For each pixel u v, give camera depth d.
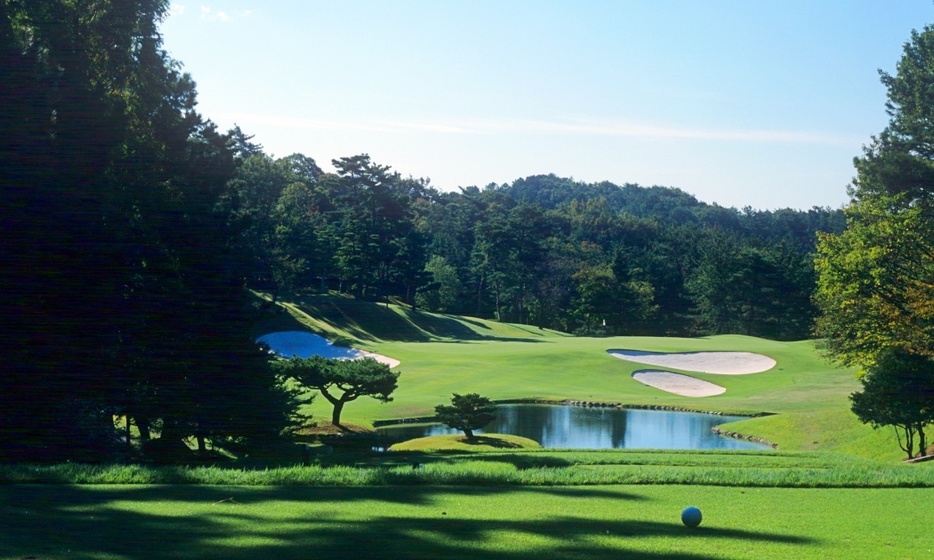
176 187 27.83
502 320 124.75
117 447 24.48
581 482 13.80
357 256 96.12
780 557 8.50
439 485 13.01
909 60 46.41
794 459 22.78
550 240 136.75
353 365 41.31
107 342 24.00
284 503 10.77
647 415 51.41
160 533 8.66
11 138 22.17
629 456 23.53
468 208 157.62
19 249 22.16
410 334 88.62
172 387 25.09
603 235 157.38
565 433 44.09
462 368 65.38
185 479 12.40
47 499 10.45
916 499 12.75
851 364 41.66
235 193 31.05
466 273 128.38
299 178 139.12
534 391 58.41
